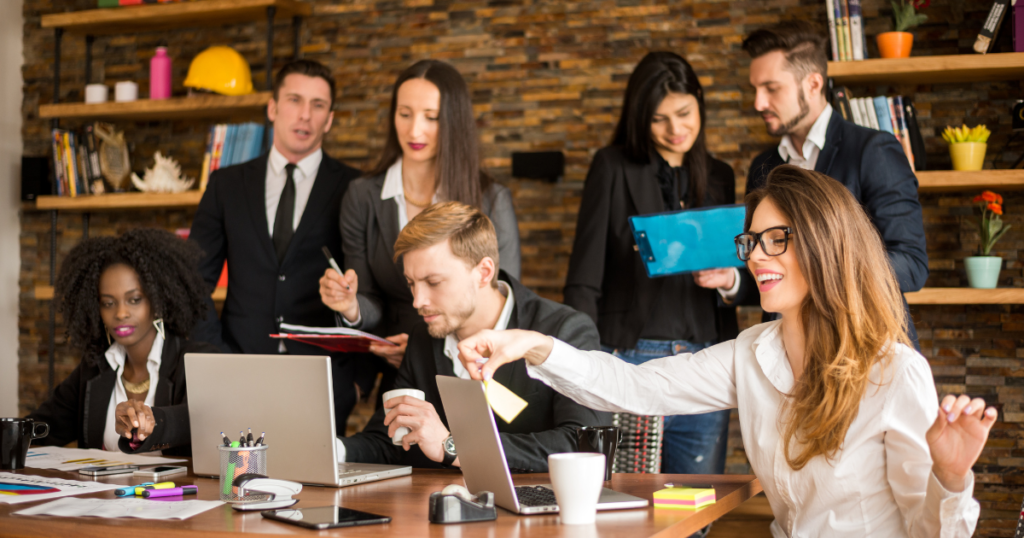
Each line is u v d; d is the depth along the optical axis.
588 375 1.46
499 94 3.76
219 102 3.78
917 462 1.24
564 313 1.89
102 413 2.10
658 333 2.57
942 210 3.33
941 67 3.08
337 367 2.77
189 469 1.69
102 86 4.04
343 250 2.74
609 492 1.33
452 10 3.82
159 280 2.08
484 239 1.77
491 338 1.36
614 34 3.65
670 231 2.21
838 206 1.33
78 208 4.10
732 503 1.39
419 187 2.60
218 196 2.98
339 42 3.94
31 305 4.30
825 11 3.43
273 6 3.79
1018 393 3.25
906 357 1.29
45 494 1.37
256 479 1.31
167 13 3.88
